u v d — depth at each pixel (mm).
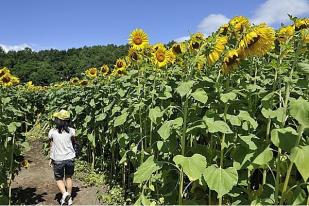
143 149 5988
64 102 13180
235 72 4539
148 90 6535
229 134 4289
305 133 4172
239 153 3912
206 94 3859
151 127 5742
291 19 4281
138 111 6359
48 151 12648
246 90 4426
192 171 3566
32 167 10930
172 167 4883
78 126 11305
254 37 3824
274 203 3555
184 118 3969
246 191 4176
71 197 7875
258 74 5609
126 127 7492
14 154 7625
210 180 3592
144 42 6996
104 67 10492
